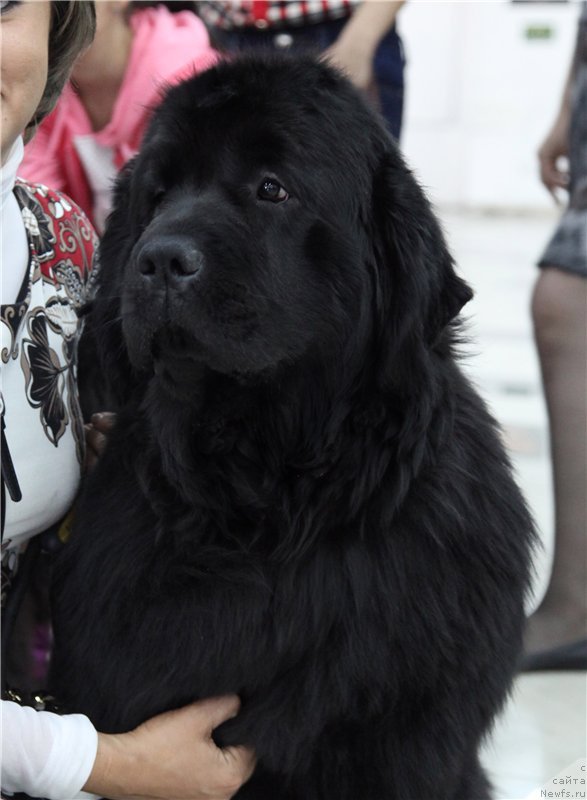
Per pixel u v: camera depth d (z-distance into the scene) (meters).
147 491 2.61
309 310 2.58
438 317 2.63
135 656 2.53
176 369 2.49
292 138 2.54
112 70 3.76
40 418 2.63
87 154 3.90
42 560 2.99
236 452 2.60
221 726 2.56
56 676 2.74
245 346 2.44
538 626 4.31
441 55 16.19
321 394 2.61
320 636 2.50
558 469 4.35
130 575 2.57
